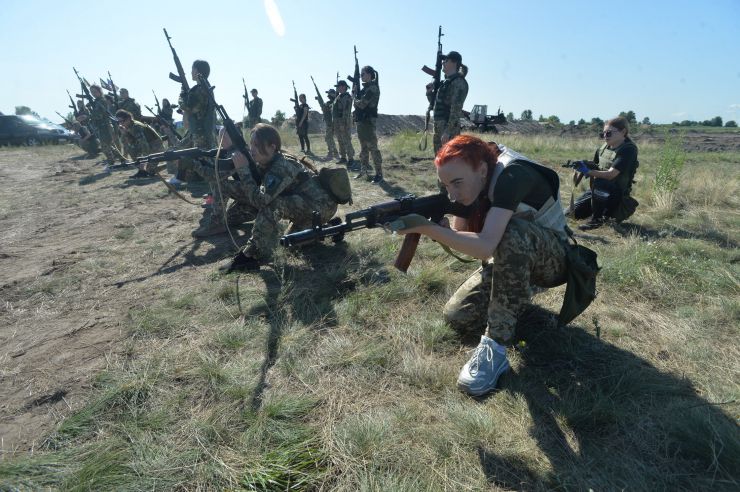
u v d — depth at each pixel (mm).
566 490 1651
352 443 1873
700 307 2984
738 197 6375
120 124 9312
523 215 2285
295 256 4129
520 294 2230
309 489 1699
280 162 3861
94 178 9883
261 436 1950
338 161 11234
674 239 4496
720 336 2631
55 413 2217
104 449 1918
